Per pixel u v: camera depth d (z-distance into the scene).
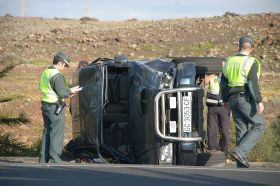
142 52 96.25
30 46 102.25
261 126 18.64
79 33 112.75
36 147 27.06
